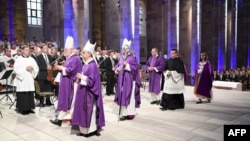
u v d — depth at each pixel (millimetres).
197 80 8977
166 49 22859
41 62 7980
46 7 15039
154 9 23344
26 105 7109
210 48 27594
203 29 27891
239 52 32812
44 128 5902
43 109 7824
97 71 5324
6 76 7652
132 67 6672
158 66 8680
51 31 14672
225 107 8211
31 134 5480
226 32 30281
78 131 5684
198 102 8945
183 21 23359
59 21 14383
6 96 9469
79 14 14586
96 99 5320
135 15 17891
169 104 7828
